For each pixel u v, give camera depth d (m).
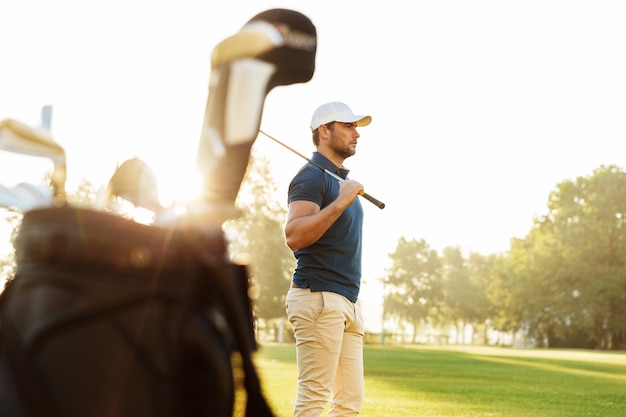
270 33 1.02
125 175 1.10
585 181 76.88
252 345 1.08
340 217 4.72
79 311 1.02
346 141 4.99
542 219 79.00
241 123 1.03
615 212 73.25
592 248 72.38
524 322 85.19
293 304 4.75
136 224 1.05
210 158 1.04
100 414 1.01
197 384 1.04
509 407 10.39
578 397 12.26
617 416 9.66
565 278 73.62
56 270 1.03
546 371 20.80
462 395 12.06
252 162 1.09
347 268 4.77
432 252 121.62
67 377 1.02
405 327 125.06
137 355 1.02
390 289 121.31
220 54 1.05
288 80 1.07
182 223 1.05
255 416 1.06
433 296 120.25
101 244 1.03
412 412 9.46
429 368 21.23
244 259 1.12
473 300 120.81
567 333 81.19
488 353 43.12
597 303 71.50
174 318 1.03
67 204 1.07
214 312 1.05
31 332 1.03
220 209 1.05
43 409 1.01
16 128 1.02
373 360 27.03
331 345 4.69
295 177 4.82
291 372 15.95
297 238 4.49
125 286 1.03
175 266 1.04
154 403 1.02
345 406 4.98
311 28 1.06
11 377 1.02
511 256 85.12
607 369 23.03
